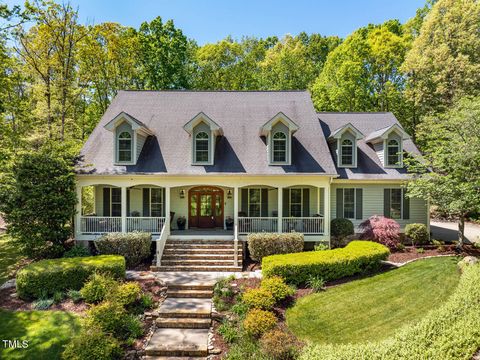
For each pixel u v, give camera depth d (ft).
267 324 26.58
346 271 37.63
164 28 107.86
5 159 49.11
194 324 29.63
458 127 43.42
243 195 57.93
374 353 19.99
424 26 87.86
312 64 140.26
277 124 51.13
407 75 96.22
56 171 45.09
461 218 48.19
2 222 74.84
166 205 50.16
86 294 32.35
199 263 44.68
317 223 50.88
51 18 65.92
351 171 56.13
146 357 25.27
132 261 45.01
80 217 49.78
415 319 27.09
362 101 102.17
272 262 37.01
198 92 64.18
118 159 50.57
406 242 54.85
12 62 53.01
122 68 97.25
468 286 27.37
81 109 96.89
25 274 34.50
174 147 53.47
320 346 23.06
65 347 25.22
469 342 19.53
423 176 47.50
